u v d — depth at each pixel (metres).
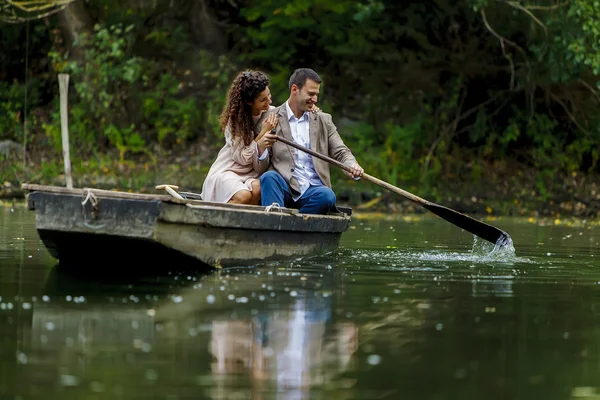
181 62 31.83
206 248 11.41
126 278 11.16
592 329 8.81
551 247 16.12
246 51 32.31
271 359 7.54
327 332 8.48
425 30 30.39
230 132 13.36
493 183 29.70
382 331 8.58
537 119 30.67
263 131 13.22
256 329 8.52
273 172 13.09
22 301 9.55
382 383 6.93
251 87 13.13
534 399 6.62
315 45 32.09
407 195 13.90
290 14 29.64
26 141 29.47
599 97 28.47
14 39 33.25
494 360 7.61
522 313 9.55
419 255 14.27
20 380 6.84
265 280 11.23
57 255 11.94
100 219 10.80
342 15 30.39
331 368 7.30
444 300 10.21
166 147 30.70
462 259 13.90
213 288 10.52
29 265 12.16
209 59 31.30
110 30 31.34
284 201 13.59
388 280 11.54
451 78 30.62
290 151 13.63
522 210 26.69
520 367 7.42
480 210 26.58
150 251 11.16
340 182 27.80
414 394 6.68
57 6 30.59
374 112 30.70
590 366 7.50
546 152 31.16
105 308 9.27
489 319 9.20
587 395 6.72
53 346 7.80
